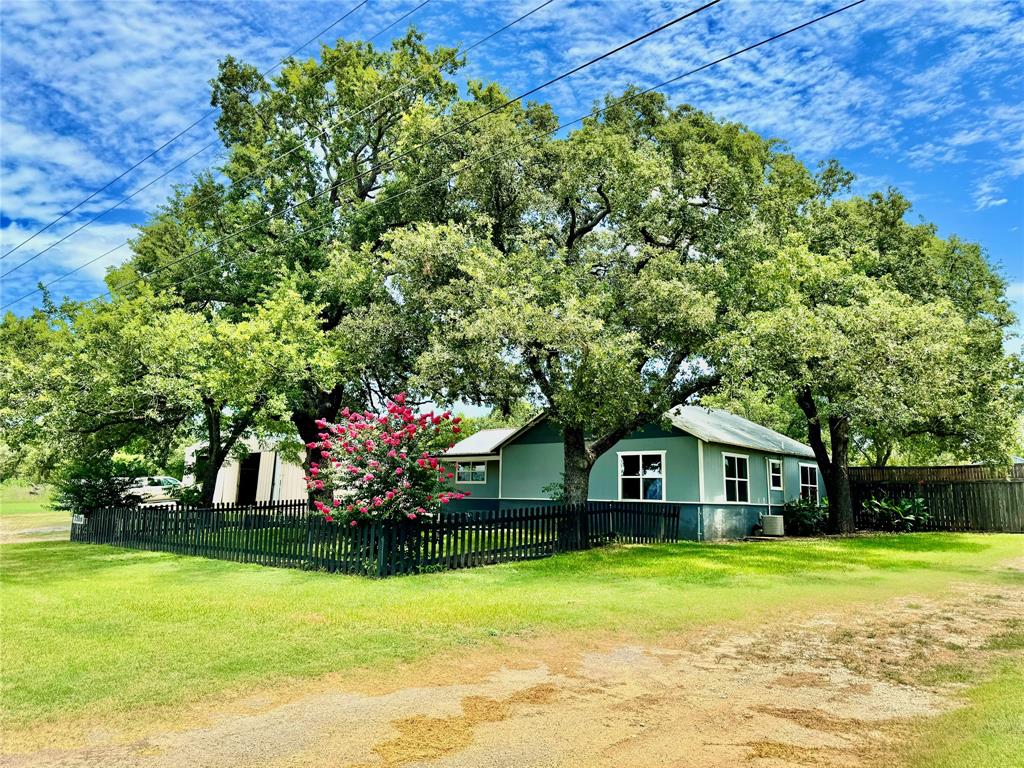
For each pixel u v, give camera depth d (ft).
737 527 67.62
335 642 21.38
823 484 91.45
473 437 90.17
